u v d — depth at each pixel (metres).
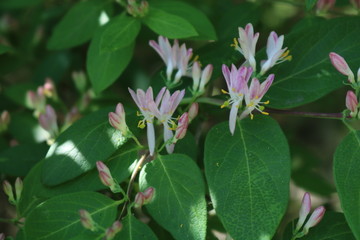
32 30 0.54
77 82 0.49
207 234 0.41
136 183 0.39
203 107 0.41
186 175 0.36
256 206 0.35
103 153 0.37
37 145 0.43
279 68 0.39
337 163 0.36
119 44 0.39
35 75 0.52
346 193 0.35
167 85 0.40
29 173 0.39
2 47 0.43
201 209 0.35
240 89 0.36
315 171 0.52
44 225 0.36
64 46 0.44
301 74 0.39
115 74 0.40
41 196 0.37
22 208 0.39
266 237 0.35
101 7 0.44
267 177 0.36
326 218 0.37
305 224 0.36
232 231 0.35
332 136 0.68
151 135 0.37
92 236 0.35
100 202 0.36
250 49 0.38
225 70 0.37
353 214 0.35
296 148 0.51
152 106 0.36
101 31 0.41
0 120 0.48
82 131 0.38
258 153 0.36
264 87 0.36
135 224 0.35
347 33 0.39
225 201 0.35
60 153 0.38
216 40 0.41
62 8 0.54
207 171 0.36
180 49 0.39
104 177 0.36
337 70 0.38
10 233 0.53
